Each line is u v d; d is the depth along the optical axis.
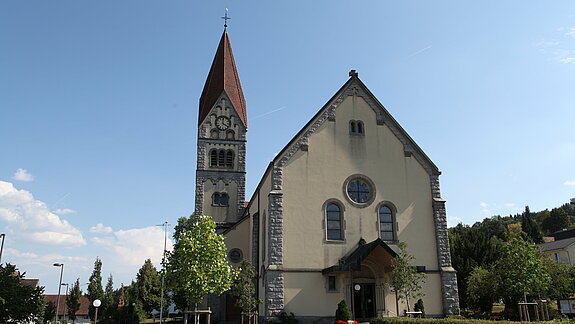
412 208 33.16
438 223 32.84
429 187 33.88
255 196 41.09
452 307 31.12
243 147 51.12
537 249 27.92
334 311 29.64
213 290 24.72
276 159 31.91
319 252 30.73
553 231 114.25
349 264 27.81
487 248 46.25
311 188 31.92
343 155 33.12
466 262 44.62
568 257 65.75
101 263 76.75
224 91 52.06
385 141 34.12
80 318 93.75
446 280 31.56
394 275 27.89
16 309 28.64
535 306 28.09
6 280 28.88
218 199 49.31
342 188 32.44
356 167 33.12
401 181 33.56
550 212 120.81
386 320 24.19
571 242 65.94
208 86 53.34
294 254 30.34
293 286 29.67
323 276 30.25
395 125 34.66
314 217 31.38
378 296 30.19
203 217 26.23
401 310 30.48
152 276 63.66
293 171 31.98
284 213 31.00
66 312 95.00
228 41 55.78
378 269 30.59
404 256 28.62
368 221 32.19
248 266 30.91
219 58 54.50
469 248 46.03
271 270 29.58
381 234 32.25
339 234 31.64
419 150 34.41
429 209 33.38
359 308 30.30
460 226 60.81
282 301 29.19
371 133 34.09
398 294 30.56
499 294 32.16
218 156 50.31
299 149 32.50
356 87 34.88
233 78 53.53
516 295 29.78
